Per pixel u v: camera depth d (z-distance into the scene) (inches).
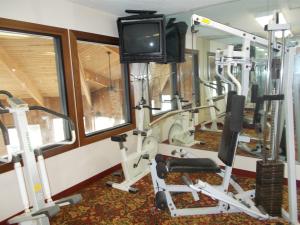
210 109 134.3
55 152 104.5
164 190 89.3
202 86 134.6
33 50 113.1
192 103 140.1
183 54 134.3
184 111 143.0
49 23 100.0
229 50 93.7
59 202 68.5
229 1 116.1
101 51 145.0
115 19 134.1
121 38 123.8
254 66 109.1
